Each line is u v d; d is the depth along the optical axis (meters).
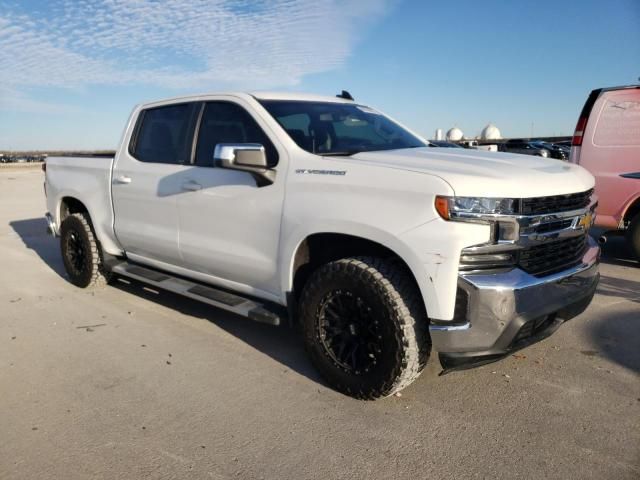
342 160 3.34
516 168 3.16
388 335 3.02
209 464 2.70
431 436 2.92
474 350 2.89
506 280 2.84
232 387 3.52
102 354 4.09
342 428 3.01
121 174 5.01
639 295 5.36
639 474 2.56
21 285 6.12
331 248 3.59
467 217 2.80
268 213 3.65
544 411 3.16
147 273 4.98
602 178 6.54
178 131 4.54
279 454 2.77
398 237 2.95
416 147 4.15
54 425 3.08
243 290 4.08
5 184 24.33
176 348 4.19
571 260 3.33
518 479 2.55
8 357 4.05
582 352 3.99
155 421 3.11
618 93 6.43
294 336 4.43
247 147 3.47
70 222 5.80
